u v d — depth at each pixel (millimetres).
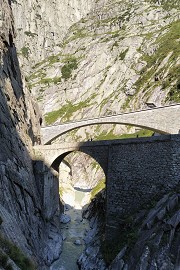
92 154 36000
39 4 194625
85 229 43094
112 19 179250
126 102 102312
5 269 13812
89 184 77812
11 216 23375
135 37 136250
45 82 142375
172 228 23672
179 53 100000
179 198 25953
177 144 28984
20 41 176250
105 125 101125
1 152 25859
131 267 23688
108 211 31719
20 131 34219
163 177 29109
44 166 37469
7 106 30359
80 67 144125
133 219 28469
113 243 29578
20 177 29484
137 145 31562
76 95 131250
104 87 123625
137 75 111938
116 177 32250
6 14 35562
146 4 173750
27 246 24516
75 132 105562
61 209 48875
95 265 29078
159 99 84938
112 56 136125
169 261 22234
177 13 149500
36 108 52062
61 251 35500
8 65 33688
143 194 29953
